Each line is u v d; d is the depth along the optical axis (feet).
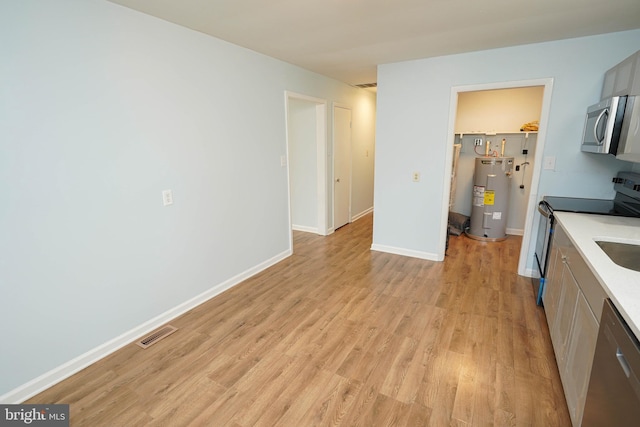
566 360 5.72
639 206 7.69
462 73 10.75
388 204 13.08
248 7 6.88
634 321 3.28
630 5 6.81
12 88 5.35
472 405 5.71
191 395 6.02
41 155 5.80
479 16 7.45
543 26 8.09
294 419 5.49
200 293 9.40
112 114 6.79
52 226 6.06
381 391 6.07
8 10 5.20
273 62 11.21
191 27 8.13
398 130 12.23
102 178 6.75
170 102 7.95
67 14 5.91
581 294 5.30
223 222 9.91
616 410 3.53
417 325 8.20
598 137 7.73
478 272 11.39
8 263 5.57
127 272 7.44
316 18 7.53
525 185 15.26
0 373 5.65
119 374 6.56
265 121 11.15
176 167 8.29
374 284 10.55
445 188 11.83
